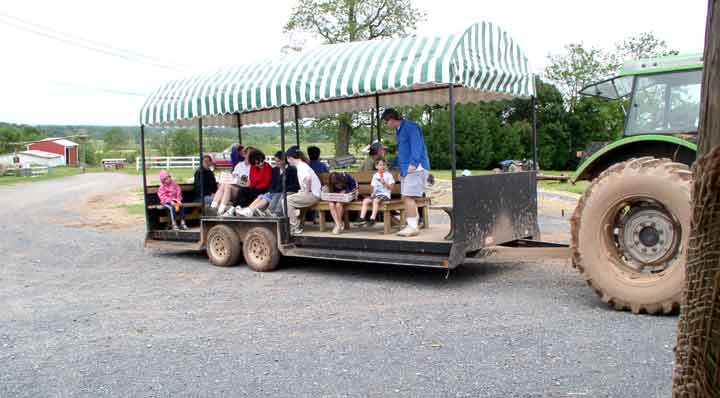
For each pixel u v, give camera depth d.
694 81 6.55
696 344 2.08
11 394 4.30
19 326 6.05
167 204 10.30
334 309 6.30
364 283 7.55
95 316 6.34
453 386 4.11
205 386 4.32
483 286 7.10
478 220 7.20
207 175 11.13
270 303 6.68
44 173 49.66
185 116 9.54
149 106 10.20
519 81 8.28
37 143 87.25
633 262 5.88
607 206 5.87
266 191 9.54
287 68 8.48
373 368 4.52
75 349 5.27
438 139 34.16
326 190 9.02
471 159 35.31
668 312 5.55
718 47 1.99
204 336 5.51
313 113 11.45
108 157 90.38
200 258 9.97
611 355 4.55
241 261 9.47
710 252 2.04
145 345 5.31
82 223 15.48
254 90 8.59
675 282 5.41
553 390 3.97
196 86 9.55
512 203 7.88
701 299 2.07
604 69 52.97
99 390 4.33
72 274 8.76
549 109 43.75
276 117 11.81
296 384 4.29
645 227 5.79
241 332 5.59
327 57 8.19
